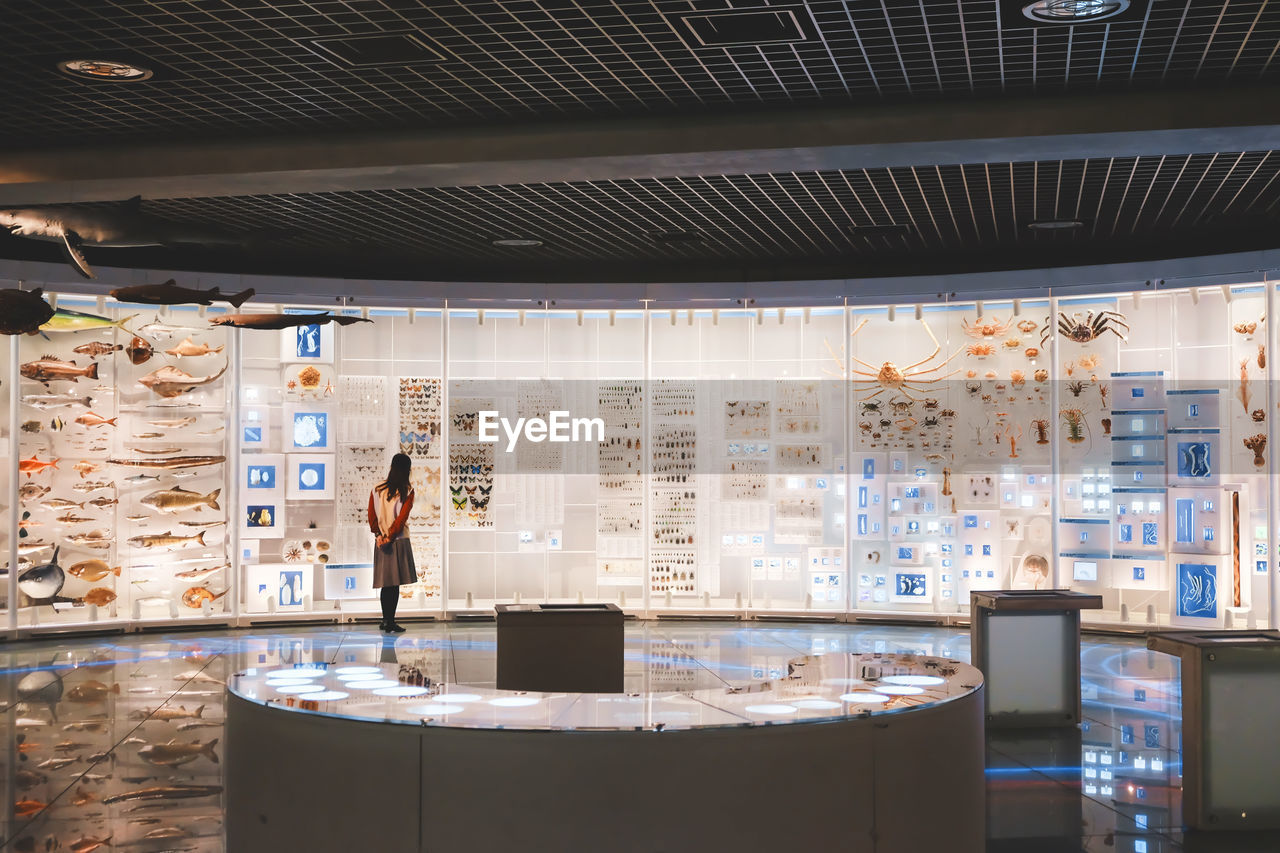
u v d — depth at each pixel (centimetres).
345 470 1216
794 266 1281
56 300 1137
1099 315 1130
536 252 1209
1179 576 1085
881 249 1193
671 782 378
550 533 1247
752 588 1240
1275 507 1034
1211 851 491
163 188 819
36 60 637
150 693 826
